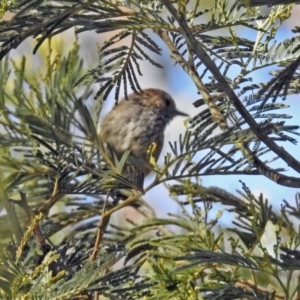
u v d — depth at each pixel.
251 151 4.88
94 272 4.46
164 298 5.66
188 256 4.87
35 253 4.79
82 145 5.62
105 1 4.60
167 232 7.11
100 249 5.77
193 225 6.65
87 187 5.66
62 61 6.40
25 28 4.33
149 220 6.82
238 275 5.92
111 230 7.36
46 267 4.35
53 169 5.70
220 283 5.90
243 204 6.50
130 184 5.48
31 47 7.12
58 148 5.50
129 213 8.30
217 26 5.26
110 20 4.66
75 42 6.52
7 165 6.14
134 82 5.50
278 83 3.65
